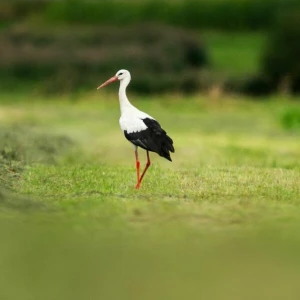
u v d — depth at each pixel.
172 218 10.34
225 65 43.28
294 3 49.19
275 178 13.16
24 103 32.56
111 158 16.56
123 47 40.62
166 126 24.97
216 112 30.19
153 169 14.20
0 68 38.25
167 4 52.62
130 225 10.01
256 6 51.81
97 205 10.98
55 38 41.72
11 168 13.66
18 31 42.94
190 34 44.47
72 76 36.50
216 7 52.25
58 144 18.56
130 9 51.97
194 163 15.63
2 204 10.83
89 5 51.97
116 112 29.67
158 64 38.75
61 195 11.59
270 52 36.56
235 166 14.95
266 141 20.94
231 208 10.96
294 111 25.36
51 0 53.78
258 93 35.66
